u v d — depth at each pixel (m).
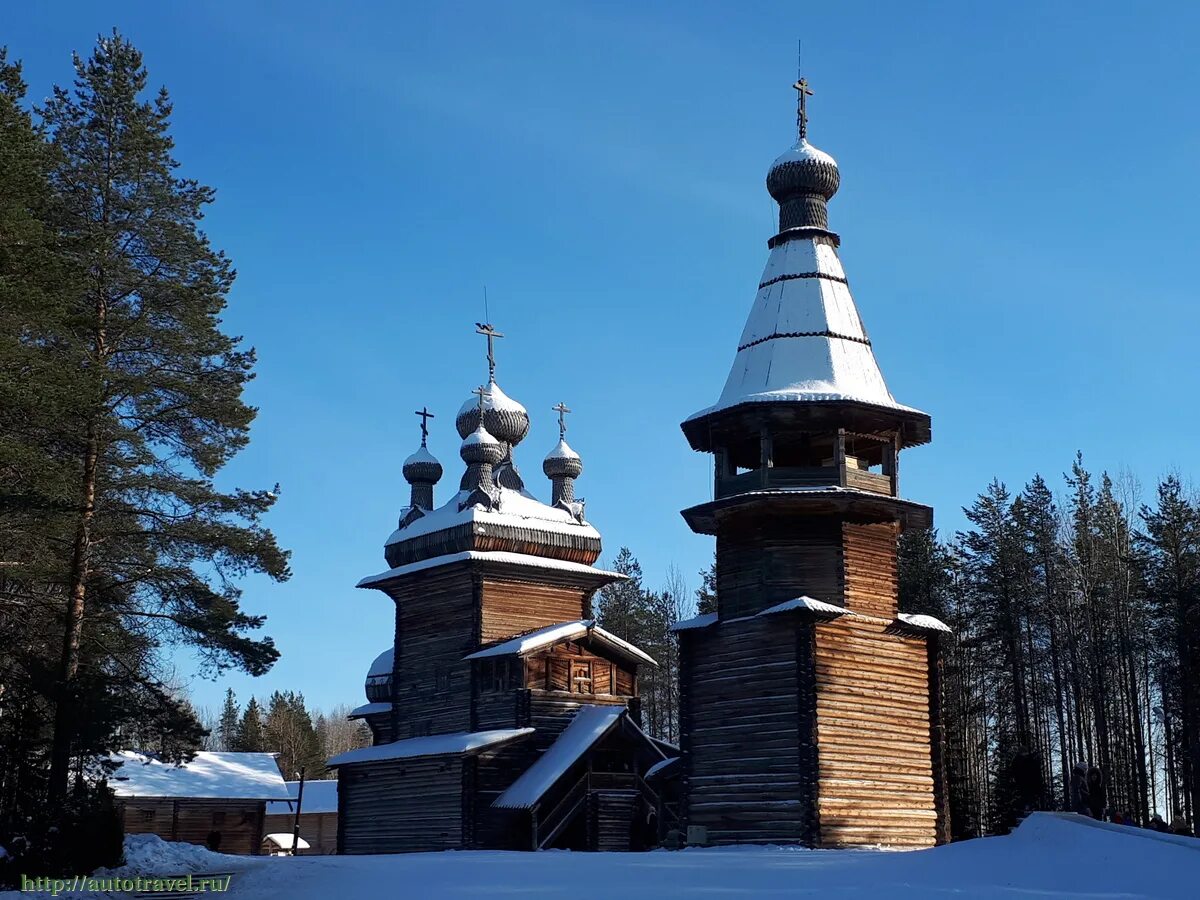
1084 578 60.91
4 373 28.33
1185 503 55.22
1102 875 21.98
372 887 25.98
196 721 36.06
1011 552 62.84
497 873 27.53
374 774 55.56
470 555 54.88
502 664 53.97
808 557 40.41
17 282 28.20
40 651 36.25
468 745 50.50
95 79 38.16
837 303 43.31
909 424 42.59
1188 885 20.59
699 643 41.88
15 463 29.27
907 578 63.28
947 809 40.81
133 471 36.22
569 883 25.09
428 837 51.81
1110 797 56.88
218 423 37.81
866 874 24.34
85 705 32.72
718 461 42.53
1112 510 63.34
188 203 38.53
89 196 37.62
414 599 58.62
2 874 27.98
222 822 68.19
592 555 58.66
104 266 36.12
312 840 84.31
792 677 39.03
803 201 44.91
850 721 39.16
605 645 55.38
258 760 73.62
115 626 37.19
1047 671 64.56
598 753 51.31
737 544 41.50
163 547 37.09
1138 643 59.25
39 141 32.09
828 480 40.53
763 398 40.81
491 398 62.50
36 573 33.12
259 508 37.94
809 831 37.50
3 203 28.64
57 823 30.09
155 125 39.03
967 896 20.67
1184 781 57.12
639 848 49.72
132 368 37.41
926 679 41.69
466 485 59.28
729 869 26.66
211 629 36.03
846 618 39.91
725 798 39.78
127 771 67.56
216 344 38.09
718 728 40.53
